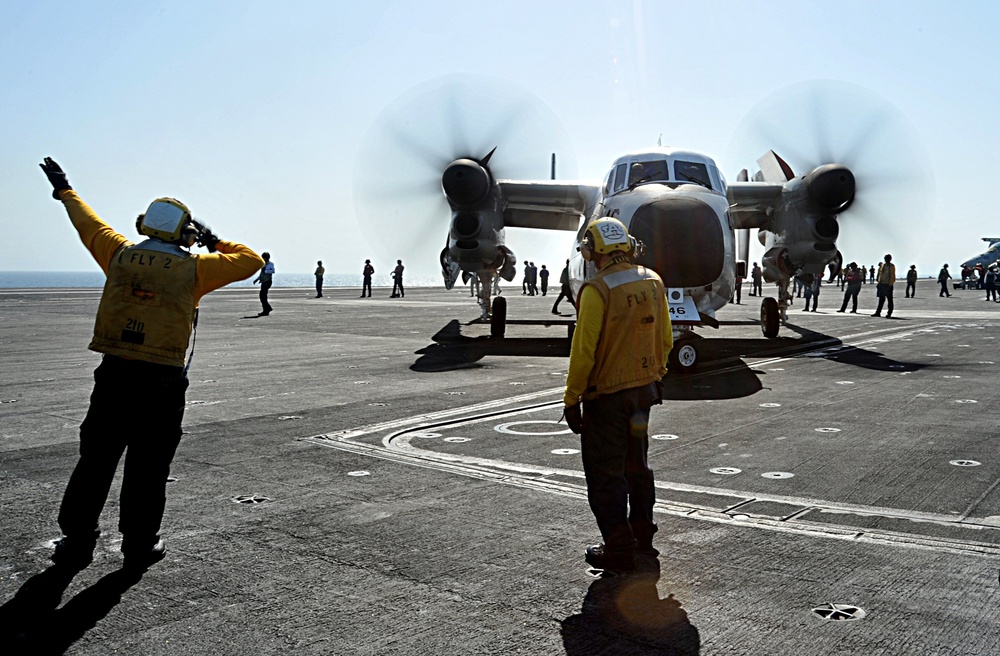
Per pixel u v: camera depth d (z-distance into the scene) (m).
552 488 5.59
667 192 12.48
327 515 4.94
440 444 7.05
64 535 4.42
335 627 3.35
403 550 4.30
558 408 8.94
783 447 6.88
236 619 3.43
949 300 40.16
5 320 22.55
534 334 19.23
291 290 56.22
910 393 9.98
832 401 9.39
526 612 3.50
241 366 12.84
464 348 15.87
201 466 6.21
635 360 4.10
